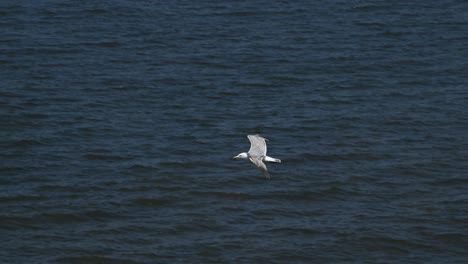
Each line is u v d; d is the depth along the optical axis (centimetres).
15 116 6156
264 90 6800
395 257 4506
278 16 8550
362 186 5300
